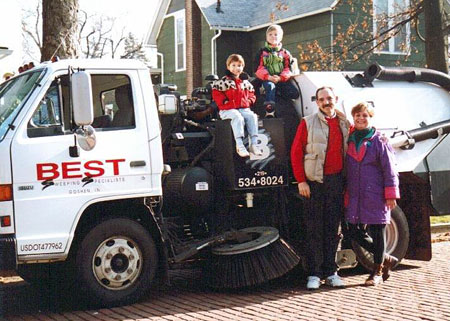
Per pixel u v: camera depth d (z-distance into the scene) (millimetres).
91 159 7715
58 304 8156
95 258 7711
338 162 8523
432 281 8852
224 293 8461
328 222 8539
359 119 8453
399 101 9664
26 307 8047
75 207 7598
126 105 8055
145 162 8000
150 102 8125
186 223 8797
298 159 8539
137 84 8102
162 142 8727
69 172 7594
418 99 9805
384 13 20781
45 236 7453
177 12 30094
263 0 28172
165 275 8047
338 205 8555
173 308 7684
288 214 9102
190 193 8523
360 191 8430
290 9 25047
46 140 7535
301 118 9312
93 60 7992
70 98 7590
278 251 8391
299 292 8352
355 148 8469
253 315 7273
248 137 8625
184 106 9062
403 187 9711
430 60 16469
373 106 9461
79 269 7625
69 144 7613
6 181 7352
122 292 7812
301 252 8875
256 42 27266
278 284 8883
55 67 7730
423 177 9672
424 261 10328
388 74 9547
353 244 9156
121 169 7863
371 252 8625
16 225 7355
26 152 7438
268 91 9195
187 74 28312
